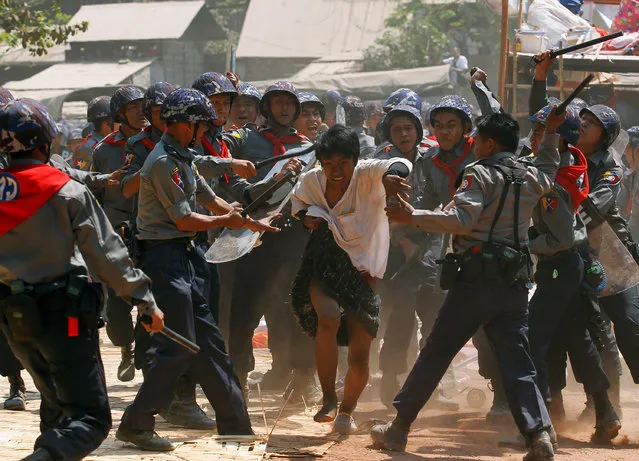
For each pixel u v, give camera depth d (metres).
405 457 6.34
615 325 7.68
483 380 10.10
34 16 22.81
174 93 6.31
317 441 6.79
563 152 6.92
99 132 11.00
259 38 45.47
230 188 7.70
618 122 7.50
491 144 6.44
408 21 39.72
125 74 43.66
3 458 5.91
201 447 6.35
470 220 6.16
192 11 46.81
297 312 7.05
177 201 6.20
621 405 9.02
